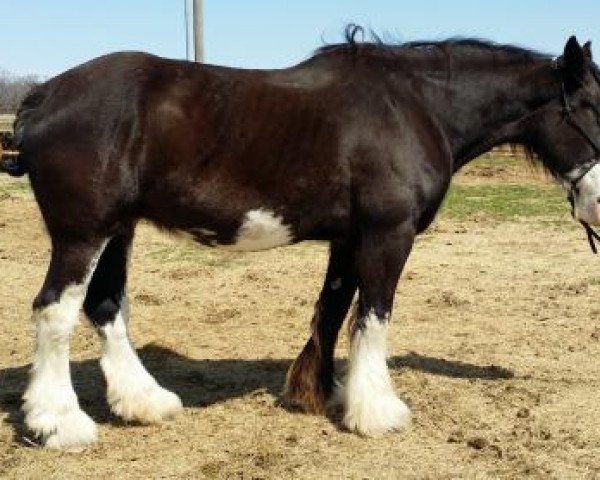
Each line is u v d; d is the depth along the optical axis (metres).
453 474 4.10
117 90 4.11
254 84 4.34
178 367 5.95
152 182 4.19
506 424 4.79
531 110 4.79
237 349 6.46
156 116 4.13
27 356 6.17
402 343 6.62
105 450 4.34
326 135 4.32
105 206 4.10
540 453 4.36
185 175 4.19
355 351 4.61
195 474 4.08
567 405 5.11
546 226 12.81
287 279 9.12
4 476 4.03
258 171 4.27
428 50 4.71
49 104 4.15
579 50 4.61
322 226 4.49
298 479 4.02
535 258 10.27
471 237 11.83
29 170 4.19
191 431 4.64
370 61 4.56
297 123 4.31
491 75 4.71
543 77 4.73
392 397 4.67
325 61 4.54
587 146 4.80
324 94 4.39
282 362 6.10
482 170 21.14
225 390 5.42
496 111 4.76
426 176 4.44
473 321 7.32
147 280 9.09
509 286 8.73
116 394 4.71
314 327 4.93
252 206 4.30
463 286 8.73
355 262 4.58
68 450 4.31
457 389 5.42
